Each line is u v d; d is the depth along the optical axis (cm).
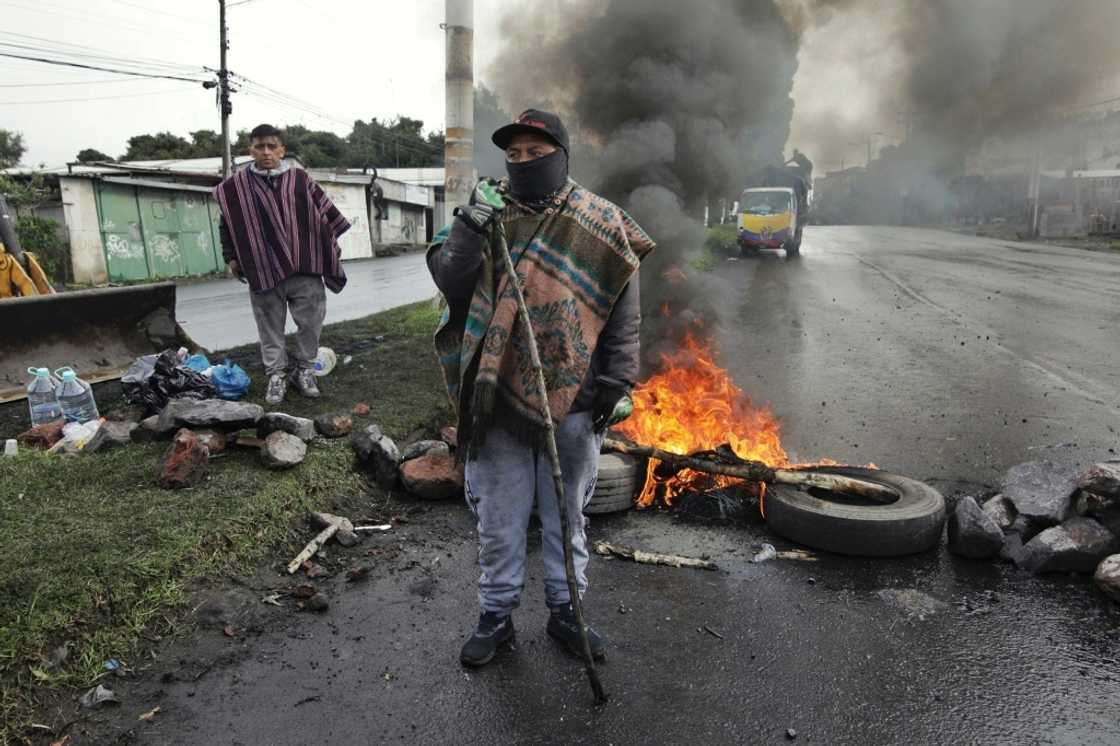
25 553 295
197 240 2414
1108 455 517
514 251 248
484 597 275
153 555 304
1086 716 244
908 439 559
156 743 227
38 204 2164
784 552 370
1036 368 799
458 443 258
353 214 3241
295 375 564
